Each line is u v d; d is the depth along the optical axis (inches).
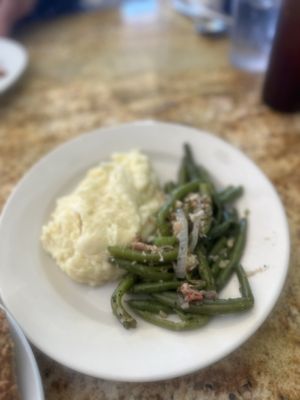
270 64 13.5
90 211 9.6
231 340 7.5
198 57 17.4
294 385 7.7
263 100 14.7
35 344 7.6
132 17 20.5
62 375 8.0
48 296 8.7
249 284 8.5
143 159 11.3
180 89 15.7
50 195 10.9
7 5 18.4
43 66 17.3
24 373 7.0
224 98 15.2
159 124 12.4
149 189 10.8
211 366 8.0
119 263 8.8
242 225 9.8
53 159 11.5
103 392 7.8
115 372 7.1
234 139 13.4
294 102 13.9
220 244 9.6
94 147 12.1
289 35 12.3
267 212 9.9
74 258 9.0
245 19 15.5
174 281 8.8
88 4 21.7
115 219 9.5
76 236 9.3
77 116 14.7
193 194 10.4
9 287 8.7
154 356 7.4
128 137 12.3
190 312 8.1
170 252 8.9
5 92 15.7
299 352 8.2
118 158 11.6
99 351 7.6
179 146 12.1
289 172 12.1
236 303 7.9
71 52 18.1
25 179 10.8
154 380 7.1
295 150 12.9
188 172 11.3
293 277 9.5
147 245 9.2
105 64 17.3
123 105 15.1
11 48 16.9
